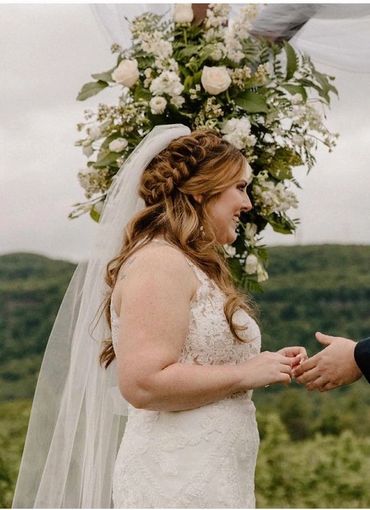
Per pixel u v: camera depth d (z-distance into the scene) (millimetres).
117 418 3328
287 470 7832
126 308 2773
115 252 3223
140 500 2836
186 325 2799
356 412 11039
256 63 4020
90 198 3953
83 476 3277
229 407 2877
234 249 3945
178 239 2926
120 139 3848
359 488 7648
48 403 3373
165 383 2695
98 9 4262
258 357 2879
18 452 7828
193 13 3998
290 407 11047
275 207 3932
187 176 2992
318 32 4340
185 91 3883
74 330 3387
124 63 3896
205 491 2799
